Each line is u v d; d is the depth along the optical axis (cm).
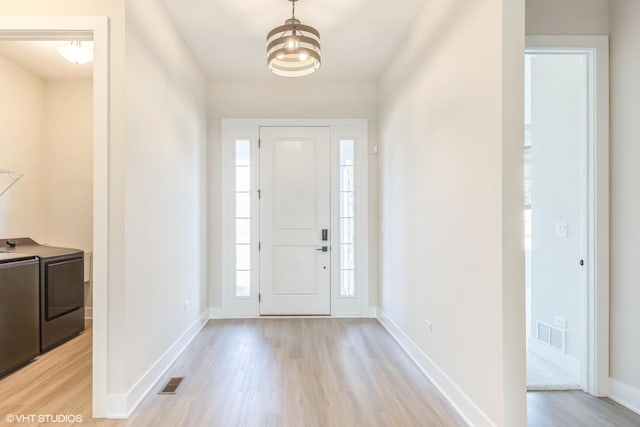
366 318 434
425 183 277
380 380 265
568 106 272
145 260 245
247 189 438
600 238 240
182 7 281
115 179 216
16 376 271
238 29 314
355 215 440
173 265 302
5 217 365
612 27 239
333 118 438
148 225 250
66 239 416
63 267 346
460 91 220
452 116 231
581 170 249
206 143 421
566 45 241
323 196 439
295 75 280
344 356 312
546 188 295
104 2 217
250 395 241
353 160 441
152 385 253
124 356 215
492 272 185
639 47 224
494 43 182
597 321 240
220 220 432
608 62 241
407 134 322
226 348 330
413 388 252
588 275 244
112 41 216
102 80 215
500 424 178
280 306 436
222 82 432
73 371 280
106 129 215
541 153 301
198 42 337
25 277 296
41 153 410
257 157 436
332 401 233
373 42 340
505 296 176
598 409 223
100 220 214
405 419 213
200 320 389
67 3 216
